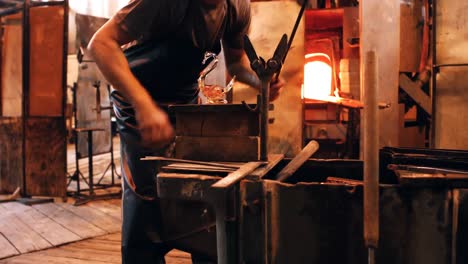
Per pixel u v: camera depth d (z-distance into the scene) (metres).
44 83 4.34
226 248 1.19
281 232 1.19
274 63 1.28
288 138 3.51
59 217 3.78
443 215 1.08
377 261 1.12
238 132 1.37
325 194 1.15
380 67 3.39
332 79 3.75
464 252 1.08
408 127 4.06
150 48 1.66
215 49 1.79
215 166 1.30
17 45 4.55
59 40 4.25
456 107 3.16
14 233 3.32
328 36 4.21
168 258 2.77
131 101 1.43
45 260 2.76
